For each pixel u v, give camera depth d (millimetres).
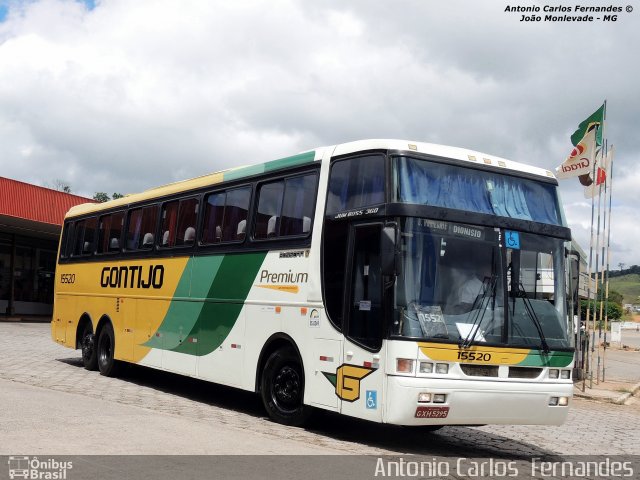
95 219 16609
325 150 10133
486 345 8797
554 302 9586
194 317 12375
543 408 9156
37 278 36125
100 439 7867
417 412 8344
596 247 20172
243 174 11766
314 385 9578
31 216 32938
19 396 10648
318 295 9695
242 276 11297
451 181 9297
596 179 19734
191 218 12977
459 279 8898
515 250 9406
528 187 10016
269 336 10531
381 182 9047
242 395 13656
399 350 8406
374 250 8953
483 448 10008
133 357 14195
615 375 24812
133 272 14555
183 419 9641
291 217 10508
